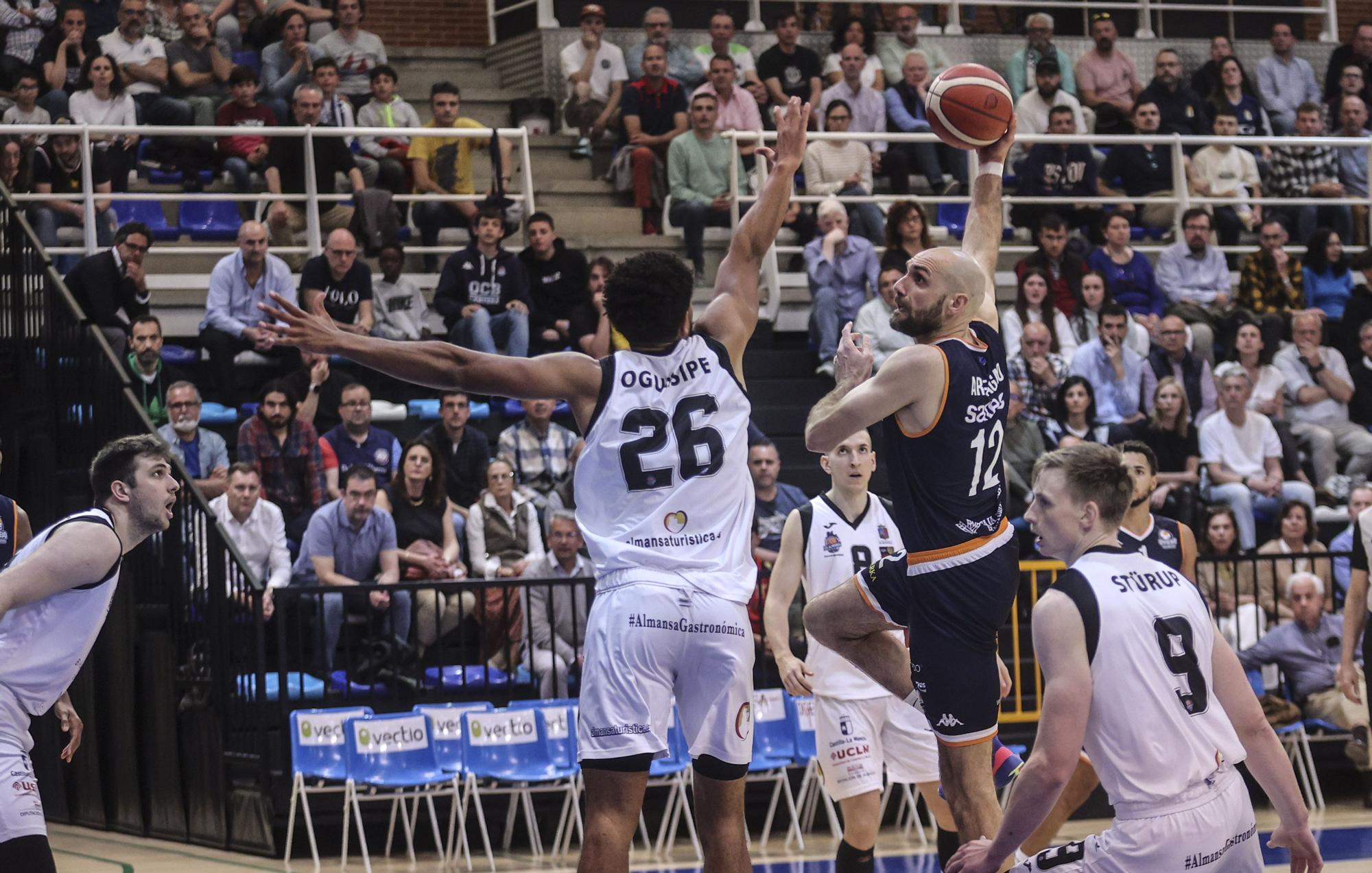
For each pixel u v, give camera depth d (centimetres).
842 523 868
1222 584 1291
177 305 1447
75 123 1523
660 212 1736
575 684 1155
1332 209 1848
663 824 1066
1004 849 511
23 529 752
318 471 1241
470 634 1205
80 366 1177
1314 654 1210
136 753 1152
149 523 632
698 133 1650
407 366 540
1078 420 1403
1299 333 1557
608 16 1977
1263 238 1658
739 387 573
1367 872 902
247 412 1351
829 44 1998
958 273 582
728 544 561
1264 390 1517
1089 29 2208
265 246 1370
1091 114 1961
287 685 1064
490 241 1429
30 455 1241
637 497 554
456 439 1291
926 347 576
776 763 1098
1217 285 1648
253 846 1046
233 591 1072
